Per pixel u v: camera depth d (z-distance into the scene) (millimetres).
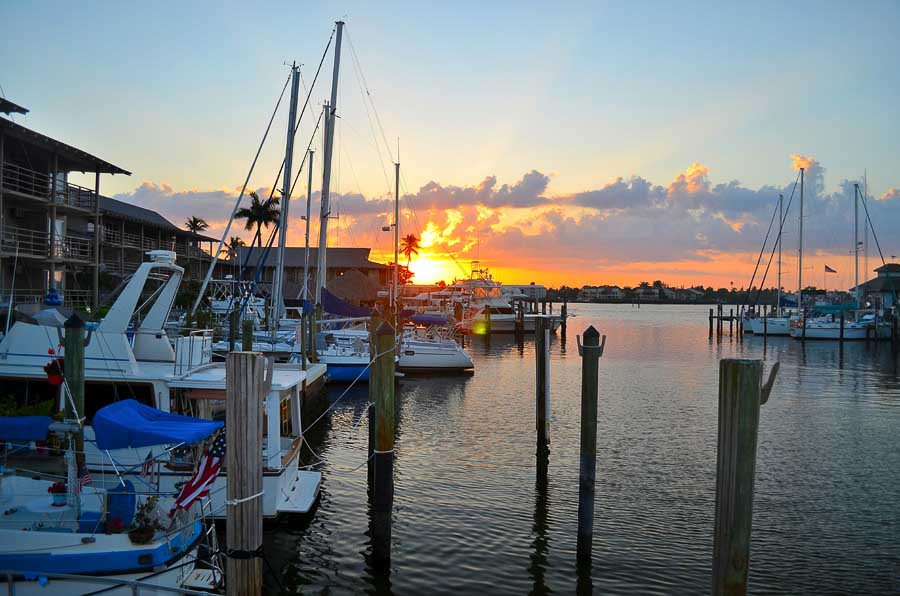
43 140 34062
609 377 41906
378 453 13195
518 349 61844
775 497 17484
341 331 39219
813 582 12578
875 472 19938
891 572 13008
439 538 14258
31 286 36188
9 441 12445
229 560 8492
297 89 36156
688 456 21328
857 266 74625
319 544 13766
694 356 56781
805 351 62125
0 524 10594
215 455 13312
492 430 25109
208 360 16359
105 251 49812
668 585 12297
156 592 9922
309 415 26656
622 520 15477
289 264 88188
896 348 60031
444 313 66625
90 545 9852
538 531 14750
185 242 64750
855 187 74812
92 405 14477
